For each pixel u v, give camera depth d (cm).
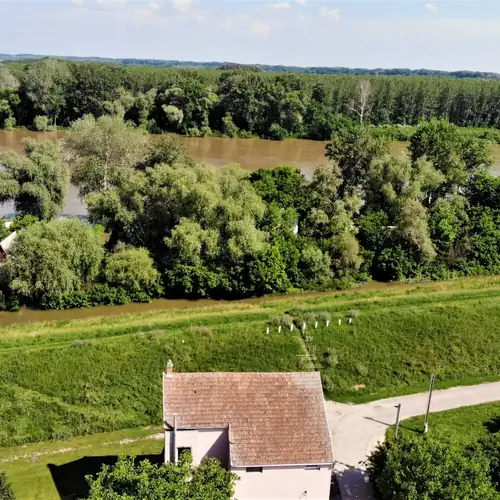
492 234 7288
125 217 6475
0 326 5538
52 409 4306
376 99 17800
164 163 7469
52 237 5844
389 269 6950
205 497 2622
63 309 5922
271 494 3412
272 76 18912
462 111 18200
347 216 7188
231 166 7150
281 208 7156
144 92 17188
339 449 4081
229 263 6272
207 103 16200
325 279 6619
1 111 15725
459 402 4691
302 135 16575
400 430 4300
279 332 5194
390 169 7550
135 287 6053
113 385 4525
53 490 3650
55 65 16238
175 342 4925
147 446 4103
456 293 6191
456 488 2903
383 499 3431
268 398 3556
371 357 5084
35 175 7269
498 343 5391
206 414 3453
